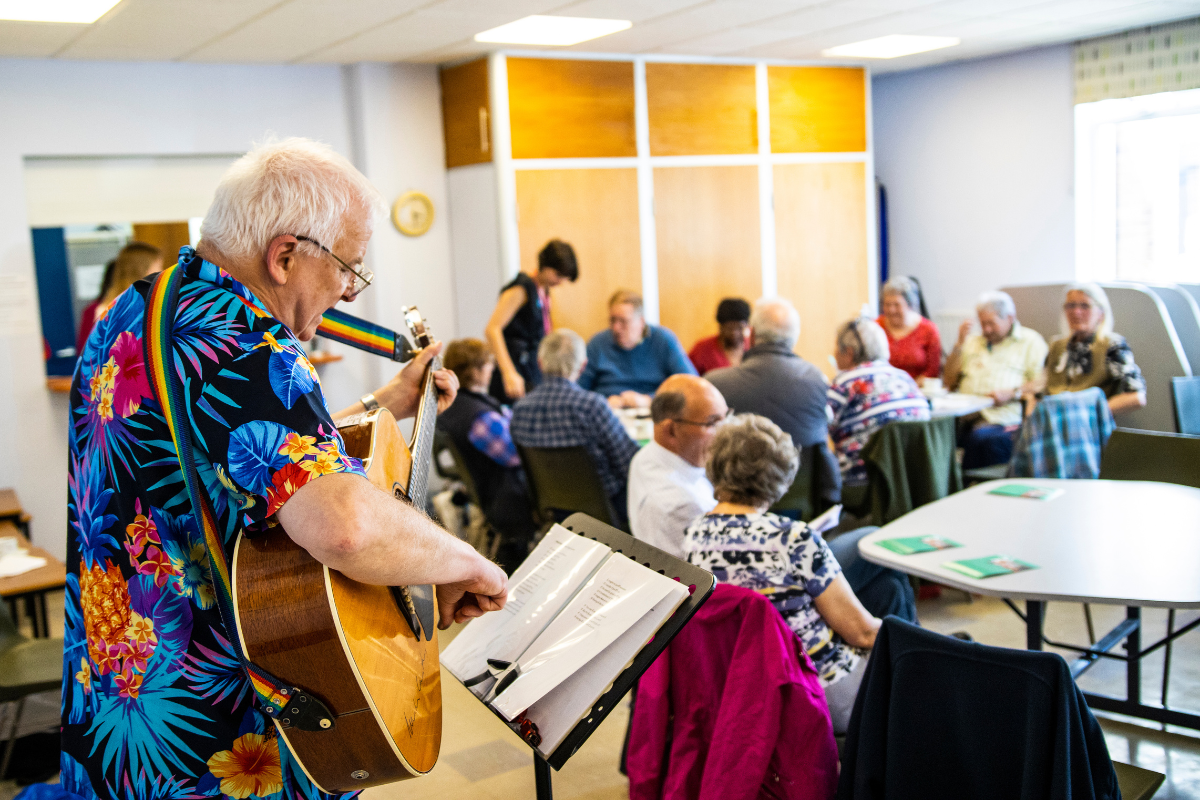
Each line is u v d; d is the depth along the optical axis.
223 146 5.15
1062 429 3.88
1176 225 6.03
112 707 1.18
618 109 5.59
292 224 1.14
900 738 1.71
